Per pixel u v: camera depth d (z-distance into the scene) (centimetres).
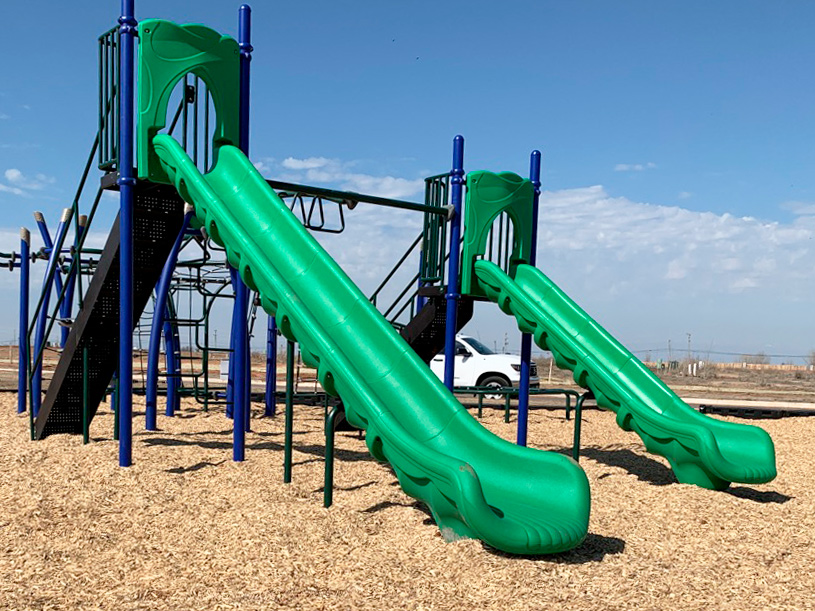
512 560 423
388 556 441
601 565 433
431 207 859
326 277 607
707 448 640
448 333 879
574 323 828
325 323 589
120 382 660
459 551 437
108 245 719
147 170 650
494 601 374
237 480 632
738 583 418
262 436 909
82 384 798
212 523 506
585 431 1148
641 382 758
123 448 659
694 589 404
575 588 393
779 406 1590
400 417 536
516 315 834
